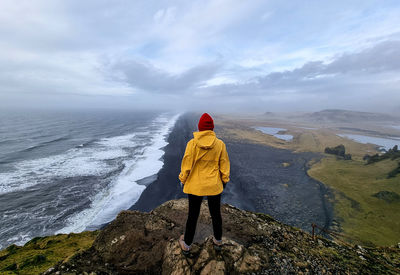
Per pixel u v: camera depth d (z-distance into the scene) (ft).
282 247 12.25
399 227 61.67
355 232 59.67
